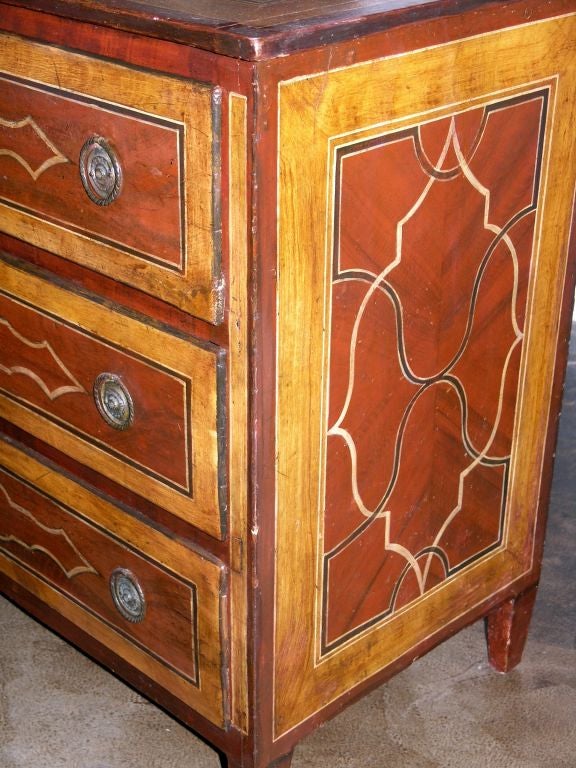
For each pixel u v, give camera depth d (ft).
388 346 4.65
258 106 3.69
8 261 4.98
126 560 5.08
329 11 3.95
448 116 4.42
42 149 4.50
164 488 4.71
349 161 4.11
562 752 5.72
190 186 3.97
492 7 4.33
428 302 4.74
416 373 4.84
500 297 5.10
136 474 4.82
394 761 5.65
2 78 4.54
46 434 5.23
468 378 5.14
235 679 4.83
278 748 5.01
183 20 3.77
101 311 4.62
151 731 5.86
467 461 5.34
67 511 5.31
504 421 5.46
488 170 4.72
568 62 4.83
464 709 5.99
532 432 5.66
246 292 4.01
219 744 5.07
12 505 5.67
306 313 4.22
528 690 6.14
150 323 4.44
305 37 3.71
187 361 4.33
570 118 4.98
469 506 5.48
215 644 4.78
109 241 4.41
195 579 4.75
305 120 3.87
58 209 4.57
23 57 4.39
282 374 4.24
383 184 4.29
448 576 5.55
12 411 5.37
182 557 4.76
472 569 5.68
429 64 4.22
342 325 4.40
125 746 5.76
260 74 3.65
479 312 5.03
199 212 3.98
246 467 4.33
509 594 5.99
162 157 4.02
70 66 4.21
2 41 4.45
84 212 4.46
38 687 6.14
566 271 5.39
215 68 3.74
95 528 5.18
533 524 5.95
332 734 5.81
